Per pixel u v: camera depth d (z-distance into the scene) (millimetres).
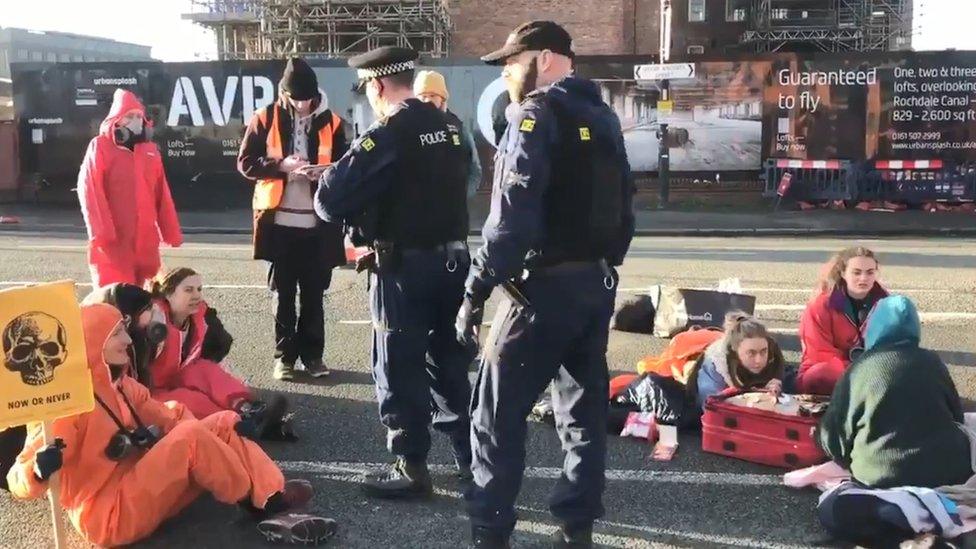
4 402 3219
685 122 18469
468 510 3562
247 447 3928
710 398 4922
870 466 3941
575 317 3346
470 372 6430
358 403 5793
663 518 4129
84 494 3742
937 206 17875
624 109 18453
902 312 4039
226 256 11922
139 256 5711
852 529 3787
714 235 15445
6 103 33438
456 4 30891
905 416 3891
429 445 4297
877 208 17953
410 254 4023
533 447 4992
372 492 4320
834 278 5496
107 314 3768
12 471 3816
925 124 17812
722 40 34469
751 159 18453
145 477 3672
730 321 5273
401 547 3822
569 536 3609
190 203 18672
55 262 11508
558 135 3250
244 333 7613
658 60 18391
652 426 5109
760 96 18219
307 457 4891
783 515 4156
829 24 34406
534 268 3318
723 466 4750
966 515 3707
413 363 4145
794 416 4633
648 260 11609
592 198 3281
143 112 5727
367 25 30656
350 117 17766
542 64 3383
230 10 34312
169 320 4984
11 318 3221
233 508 4152
